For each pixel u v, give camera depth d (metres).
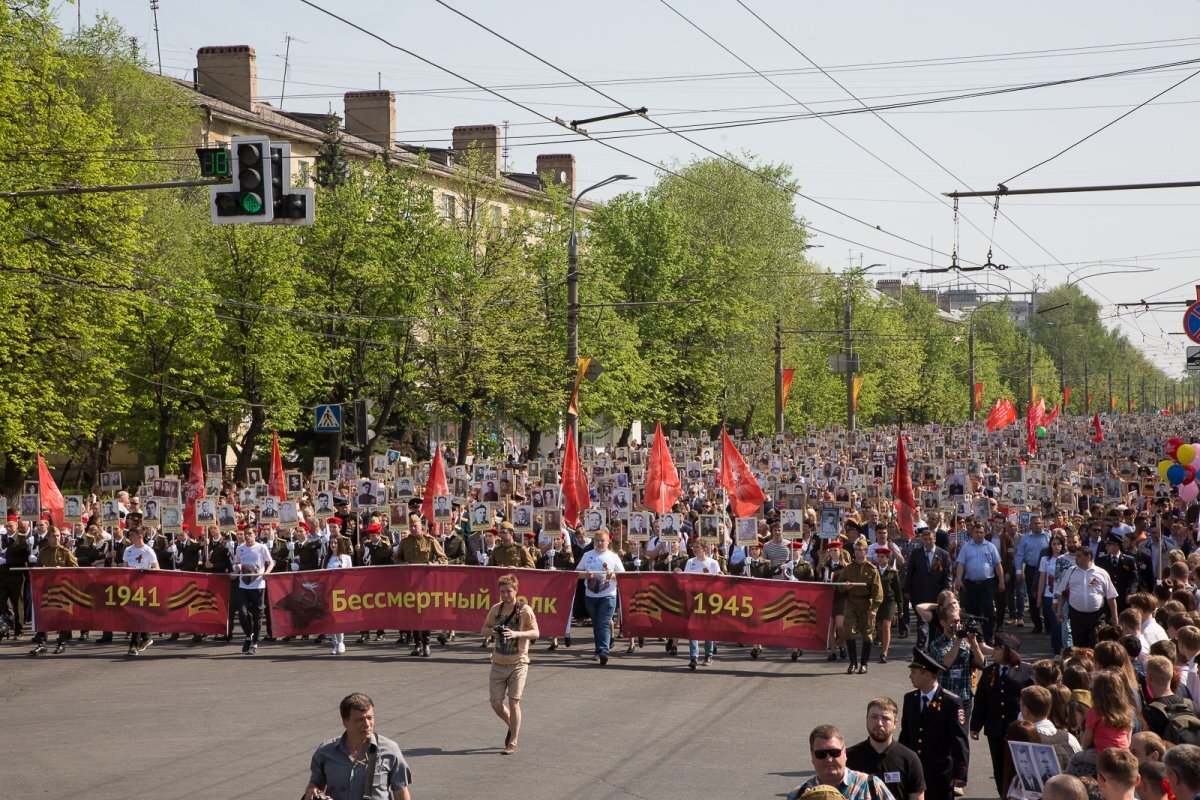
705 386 65.69
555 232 57.94
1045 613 21.25
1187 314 24.92
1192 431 96.81
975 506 26.31
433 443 66.69
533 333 52.25
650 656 21.64
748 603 20.67
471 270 52.59
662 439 26.52
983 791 12.62
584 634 24.56
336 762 8.65
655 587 20.94
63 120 36.44
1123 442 73.25
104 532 26.06
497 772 13.08
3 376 34.56
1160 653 11.09
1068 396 156.00
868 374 92.38
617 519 27.62
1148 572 21.78
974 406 95.00
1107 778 7.24
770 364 73.19
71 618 22.33
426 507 26.86
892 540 24.14
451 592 21.91
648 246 62.00
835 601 20.58
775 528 23.05
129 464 60.16
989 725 11.51
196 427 45.06
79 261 36.25
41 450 37.59
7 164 34.12
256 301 45.56
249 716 16.19
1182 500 25.67
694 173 72.50
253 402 46.19
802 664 20.89
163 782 12.70
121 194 38.06
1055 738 9.47
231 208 16.56
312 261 49.50
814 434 64.25
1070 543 20.72
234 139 16.55
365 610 22.00
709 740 14.66
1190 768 7.07
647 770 13.14
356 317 48.25
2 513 28.23
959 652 12.40
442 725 15.55
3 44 34.81
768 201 73.31
